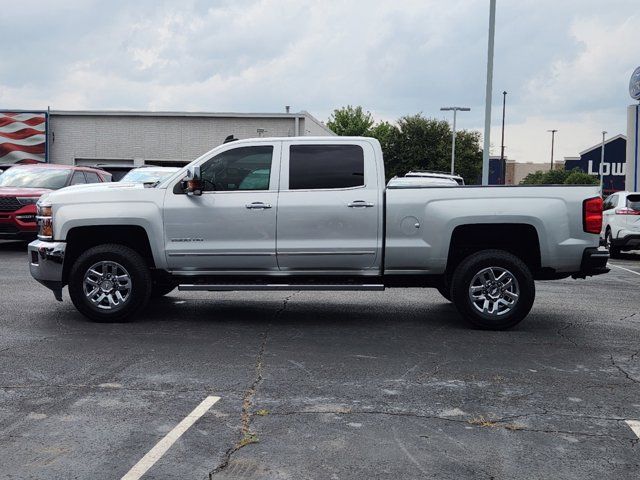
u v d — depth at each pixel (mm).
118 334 7734
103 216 8219
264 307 9602
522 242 8414
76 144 41500
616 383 5984
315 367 6387
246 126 40625
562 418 5051
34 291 10688
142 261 8328
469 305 8094
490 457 4309
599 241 8102
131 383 5828
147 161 41281
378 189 8102
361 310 9445
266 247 8133
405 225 8055
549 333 8070
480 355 6930
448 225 7992
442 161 63594
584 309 9953
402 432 4719
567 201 8008
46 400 5359
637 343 7586
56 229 8312
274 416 5016
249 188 8211
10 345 7164
